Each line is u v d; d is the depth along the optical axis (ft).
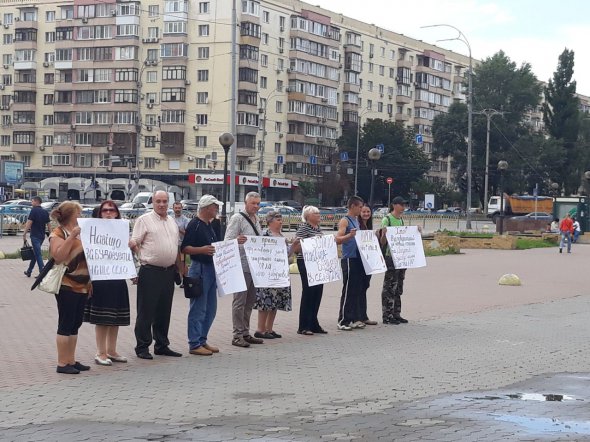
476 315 51.21
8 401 26.43
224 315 48.11
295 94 285.23
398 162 279.69
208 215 35.58
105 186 268.00
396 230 45.68
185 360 34.40
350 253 43.14
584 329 45.88
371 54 319.06
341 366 33.42
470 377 31.42
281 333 42.22
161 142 272.31
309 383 29.89
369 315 49.98
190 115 269.85
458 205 335.67
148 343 34.45
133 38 273.54
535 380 31.09
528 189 287.69
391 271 45.80
